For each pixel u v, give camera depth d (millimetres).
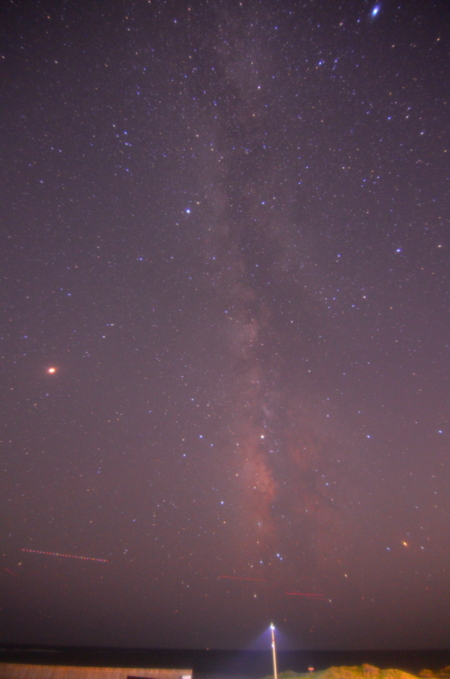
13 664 4402
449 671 7141
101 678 4422
